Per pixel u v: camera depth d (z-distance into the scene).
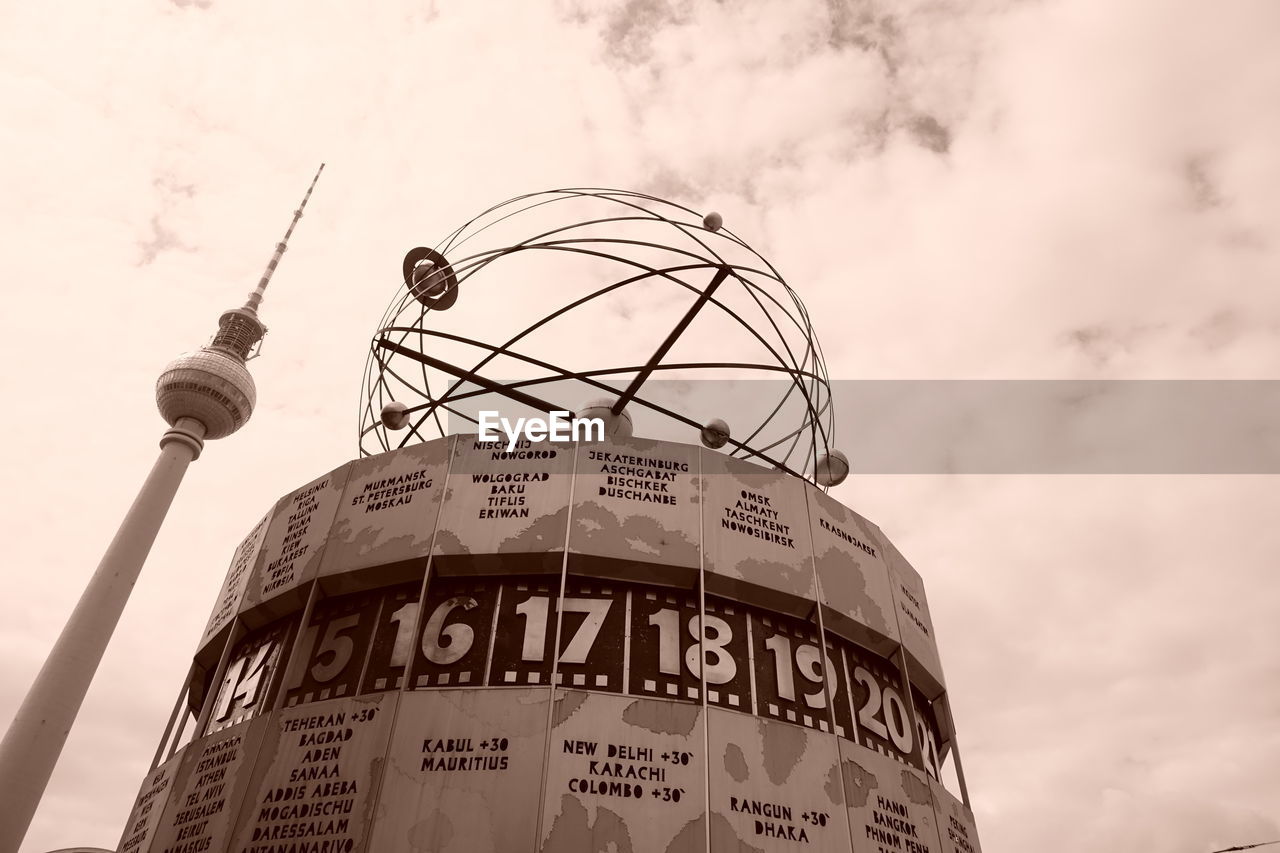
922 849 12.57
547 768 10.91
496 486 14.38
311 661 13.36
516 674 12.27
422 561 13.47
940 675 16.50
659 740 11.45
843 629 14.54
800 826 11.29
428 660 12.53
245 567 16.38
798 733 12.30
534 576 13.56
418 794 10.78
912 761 14.15
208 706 13.93
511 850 10.22
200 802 12.20
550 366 17.08
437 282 19.05
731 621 13.62
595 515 13.88
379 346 18.30
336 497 15.48
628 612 13.20
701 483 14.77
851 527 16.16
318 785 11.28
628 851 10.38
